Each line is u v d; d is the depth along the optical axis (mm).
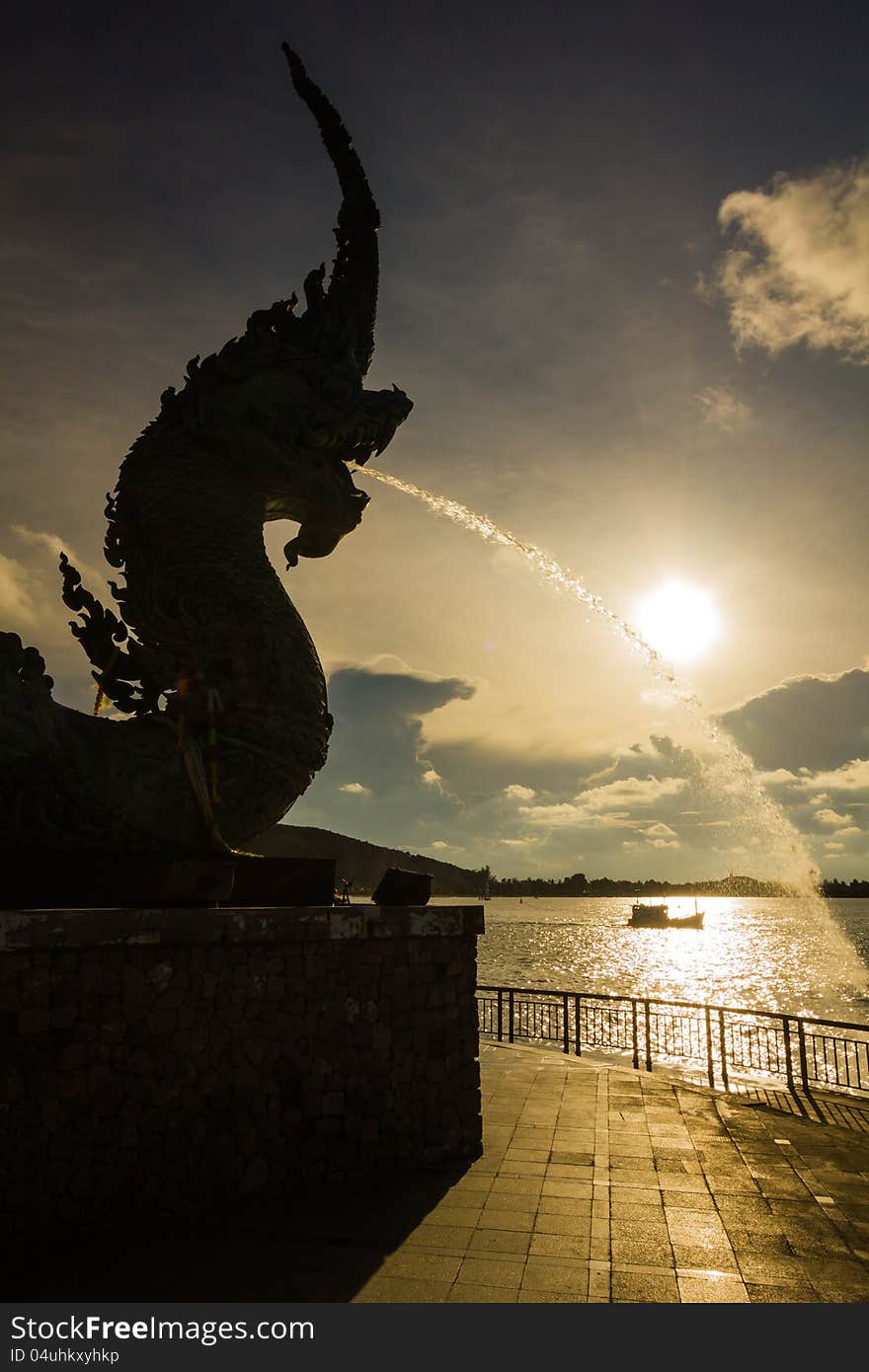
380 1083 9008
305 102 12352
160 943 7727
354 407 11328
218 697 9547
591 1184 8531
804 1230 7395
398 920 9305
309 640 10648
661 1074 13664
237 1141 8016
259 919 8328
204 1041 7969
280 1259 6734
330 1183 8500
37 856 8492
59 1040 7215
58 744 8625
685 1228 7426
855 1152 9617
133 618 10367
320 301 11688
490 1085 12836
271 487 11195
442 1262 6699
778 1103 11820
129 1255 6797
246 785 9617
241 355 11156
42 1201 6984
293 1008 8570
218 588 10164
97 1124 7301
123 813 8820
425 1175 8836
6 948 6926
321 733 10406
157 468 10914
